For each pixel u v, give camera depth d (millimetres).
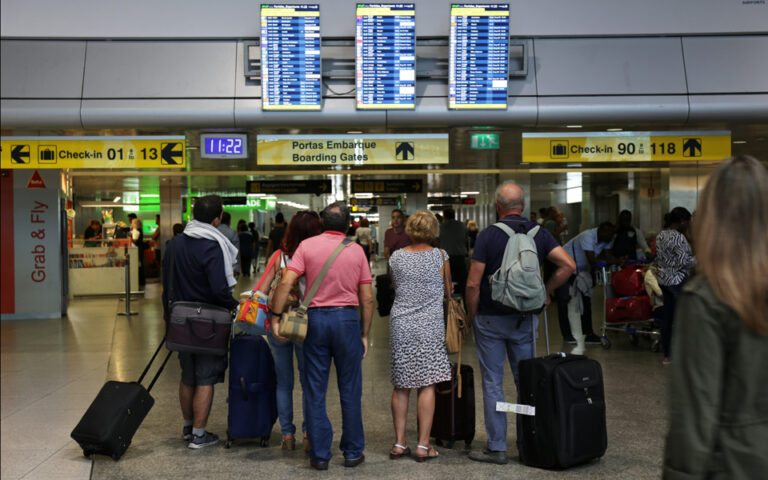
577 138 7793
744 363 1483
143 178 19109
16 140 7648
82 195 22828
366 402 5930
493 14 7344
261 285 4590
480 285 4324
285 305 4199
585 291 8711
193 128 7562
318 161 7707
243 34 7684
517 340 4277
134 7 7680
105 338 9812
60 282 12367
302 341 4016
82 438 4391
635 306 8188
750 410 1493
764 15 7840
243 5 7711
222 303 4664
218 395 6215
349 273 4172
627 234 9430
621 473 4051
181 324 4516
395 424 4441
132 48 7680
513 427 5176
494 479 3977
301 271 4148
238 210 26969
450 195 22953
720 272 1497
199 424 4680
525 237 4188
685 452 1498
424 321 4320
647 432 4887
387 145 7738
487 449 4359
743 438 1484
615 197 19516
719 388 1497
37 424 5332
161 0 7672
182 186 19281
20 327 11078
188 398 4809
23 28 7613
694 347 1514
